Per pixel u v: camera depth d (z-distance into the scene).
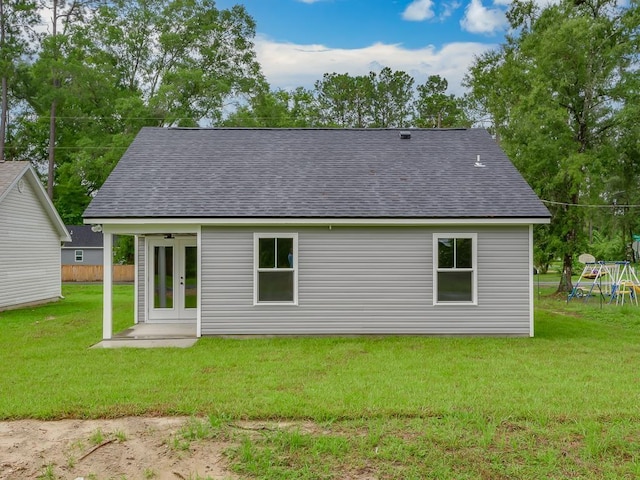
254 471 4.71
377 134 15.42
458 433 5.41
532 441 5.24
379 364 8.78
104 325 11.48
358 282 11.83
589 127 22.08
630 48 20.88
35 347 10.60
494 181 12.84
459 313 11.81
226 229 11.77
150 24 35.34
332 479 4.59
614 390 7.04
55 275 21.88
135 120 31.06
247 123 34.09
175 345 10.74
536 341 11.15
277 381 7.57
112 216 11.27
